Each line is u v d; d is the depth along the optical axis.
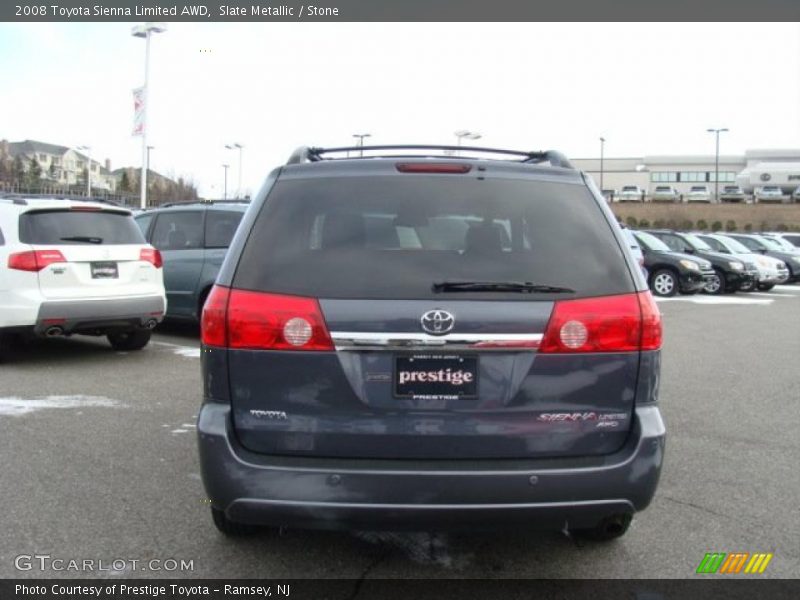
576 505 2.85
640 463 2.89
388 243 2.99
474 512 2.80
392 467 2.82
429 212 3.05
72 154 93.44
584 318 2.89
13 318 7.27
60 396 6.46
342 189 3.11
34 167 74.06
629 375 2.94
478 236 3.01
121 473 4.55
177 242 9.45
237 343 2.89
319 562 3.46
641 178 104.81
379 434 2.85
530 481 2.81
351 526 2.86
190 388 6.82
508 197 3.11
